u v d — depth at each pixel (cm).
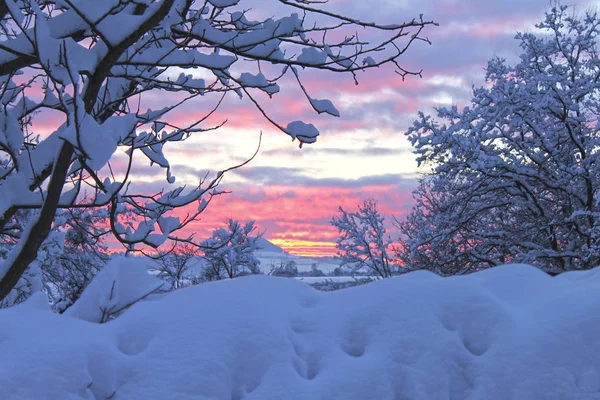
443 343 287
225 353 280
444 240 1680
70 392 258
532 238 1653
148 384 265
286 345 288
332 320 310
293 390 264
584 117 1535
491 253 1781
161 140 551
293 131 473
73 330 295
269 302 320
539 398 264
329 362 284
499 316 303
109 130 366
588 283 340
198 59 457
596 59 1570
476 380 272
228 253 2011
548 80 1492
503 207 1745
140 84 557
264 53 484
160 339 287
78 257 1080
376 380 271
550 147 1583
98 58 377
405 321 302
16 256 395
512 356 280
